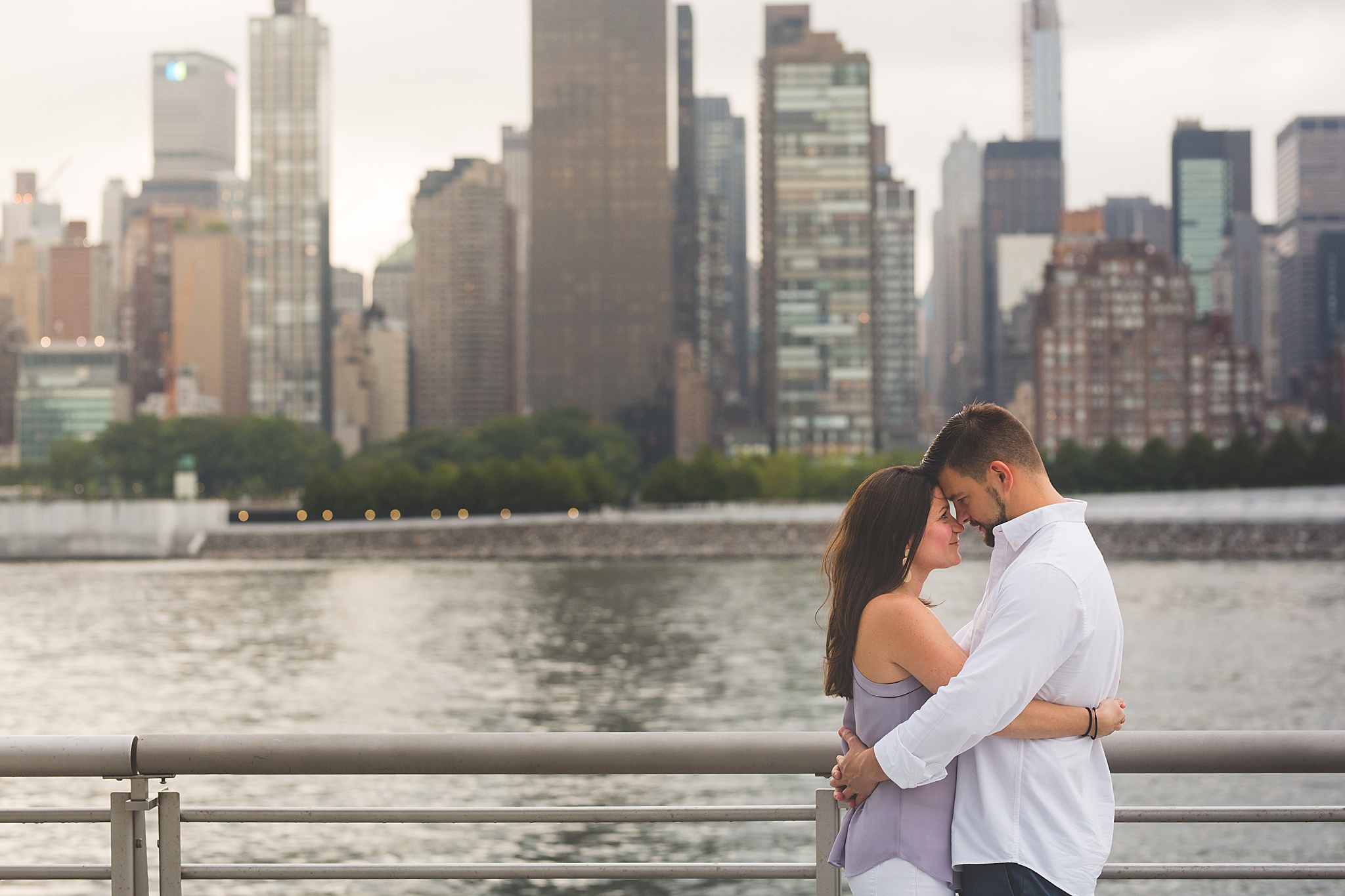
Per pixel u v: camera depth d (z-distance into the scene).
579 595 78.88
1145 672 41.91
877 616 4.44
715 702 36.72
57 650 52.06
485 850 16.73
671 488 145.38
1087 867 4.26
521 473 140.25
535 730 32.66
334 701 38.16
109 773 4.77
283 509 146.00
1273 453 128.38
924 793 4.41
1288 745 4.62
